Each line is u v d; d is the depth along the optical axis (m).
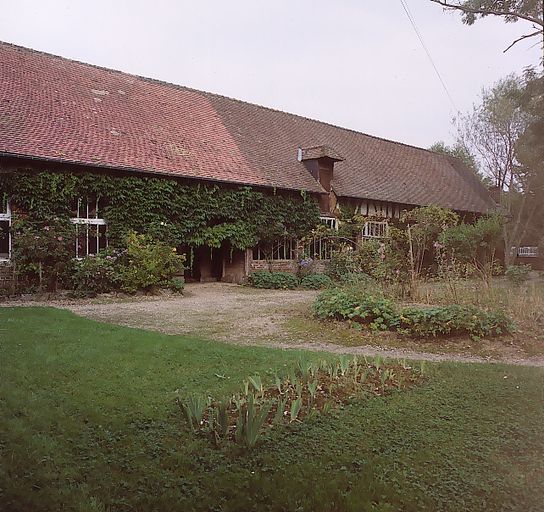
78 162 13.60
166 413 4.21
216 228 16.88
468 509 2.87
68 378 5.06
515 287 11.62
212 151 18.17
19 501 2.82
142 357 5.91
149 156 15.75
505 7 12.55
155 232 15.08
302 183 19.66
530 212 32.78
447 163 32.66
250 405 3.76
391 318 8.18
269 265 18.70
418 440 3.81
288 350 6.78
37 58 17.48
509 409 4.56
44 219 13.21
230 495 2.98
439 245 13.48
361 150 26.50
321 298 9.62
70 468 3.23
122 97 18.30
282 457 3.46
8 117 13.81
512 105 29.92
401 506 2.89
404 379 5.46
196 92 21.92
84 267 12.80
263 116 23.48
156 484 3.09
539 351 7.16
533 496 3.00
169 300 12.84
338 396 4.80
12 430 3.70
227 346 6.77
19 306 10.47
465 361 6.60
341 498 2.93
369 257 14.45
